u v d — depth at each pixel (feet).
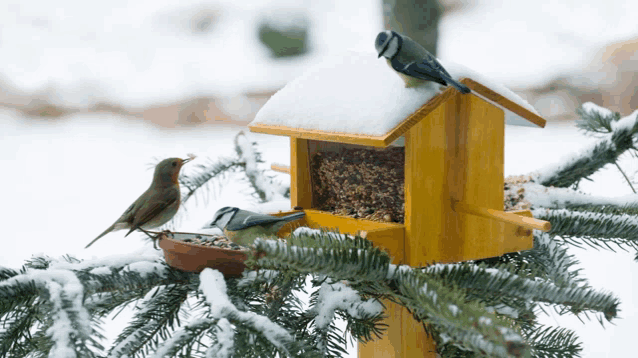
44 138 53.83
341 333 10.52
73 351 8.08
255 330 8.71
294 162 13.97
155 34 62.23
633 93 48.06
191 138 48.78
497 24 57.06
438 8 20.31
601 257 28.09
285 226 13.34
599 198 13.98
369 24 57.93
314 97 12.38
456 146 11.52
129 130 54.19
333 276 9.23
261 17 57.62
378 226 11.98
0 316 9.19
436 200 11.36
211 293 9.21
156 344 10.24
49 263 10.91
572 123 46.62
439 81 10.68
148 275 10.53
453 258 11.56
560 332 11.02
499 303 9.82
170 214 12.46
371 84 11.72
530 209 12.96
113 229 12.62
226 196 32.35
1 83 61.41
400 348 11.66
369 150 12.76
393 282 9.39
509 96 11.87
